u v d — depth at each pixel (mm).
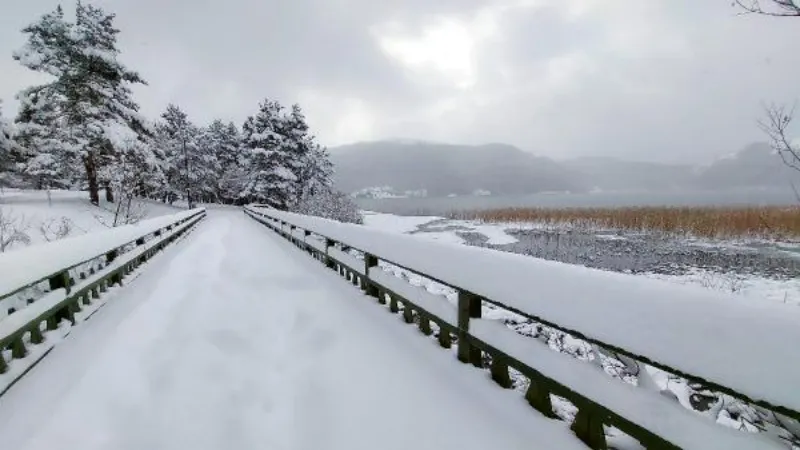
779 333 1287
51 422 2510
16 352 3166
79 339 3842
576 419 2139
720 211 30016
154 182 41812
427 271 3414
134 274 6652
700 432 1461
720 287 11000
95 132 26969
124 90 31453
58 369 3215
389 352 3457
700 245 20688
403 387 2867
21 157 28922
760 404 1277
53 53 26234
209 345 3650
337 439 2316
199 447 2273
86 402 2732
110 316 4543
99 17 28453
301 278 6410
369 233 5043
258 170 44344
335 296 5281
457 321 3217
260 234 14641
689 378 1497
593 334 1878
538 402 2422
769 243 20875
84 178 31922
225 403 2705
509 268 2512
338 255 6613
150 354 3475
